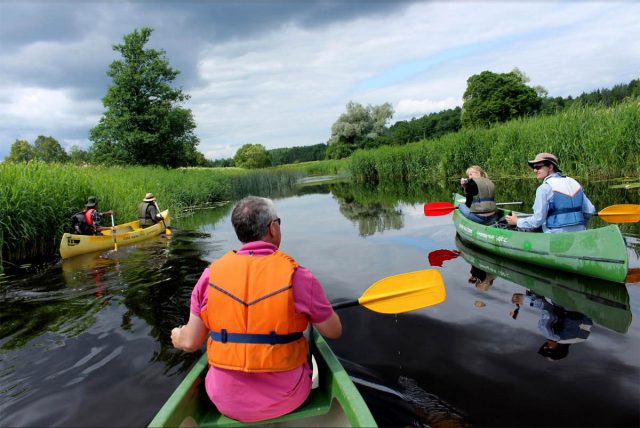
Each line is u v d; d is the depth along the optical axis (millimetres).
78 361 3000
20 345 3328
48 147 56375
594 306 3439
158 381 2672
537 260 4625
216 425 1955
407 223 8000
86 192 8711
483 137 15305
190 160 29516
